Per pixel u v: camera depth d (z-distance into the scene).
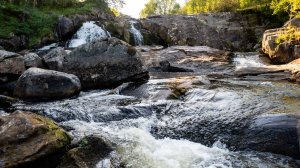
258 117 6.81
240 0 34.19
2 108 9.04
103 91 11.20
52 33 21.83
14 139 5.25
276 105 7.53
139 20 28.66
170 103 8.47
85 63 11.72
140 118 7.98
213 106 7.92
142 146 6.47
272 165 5.66
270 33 20.17
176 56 19.12
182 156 6.14
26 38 20.50
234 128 6.86
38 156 5.11
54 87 9.97
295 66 13.29
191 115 7.68
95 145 6.00
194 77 12.49
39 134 5.46
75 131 7.00
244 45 27.75
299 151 5.95
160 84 11.04
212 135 6.93
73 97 10.23
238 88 9.73
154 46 24.41
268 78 12.16
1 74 11.09
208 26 28.78
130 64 11.91
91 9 26.94
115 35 24.89
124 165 5.70
